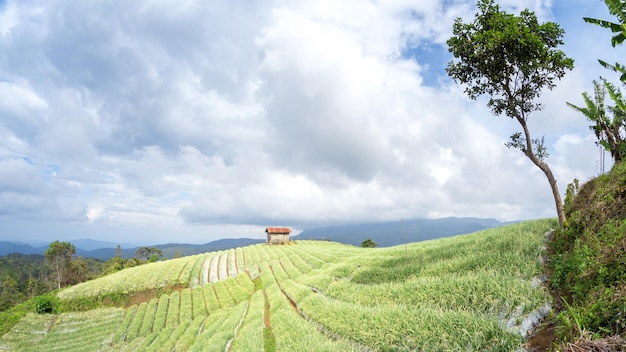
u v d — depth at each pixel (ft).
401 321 49.90
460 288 54.80
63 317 194.39
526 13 64.69
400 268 84.53
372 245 420.36
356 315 58.75
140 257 495.00
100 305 203.51
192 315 147.23
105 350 137.80
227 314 113.91
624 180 58.49
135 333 150.20
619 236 43.98
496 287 50.90
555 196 64.39
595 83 81.87
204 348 80.33
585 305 36.04
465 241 93.76
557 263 53.11
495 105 67.62
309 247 257.96
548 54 63.00
